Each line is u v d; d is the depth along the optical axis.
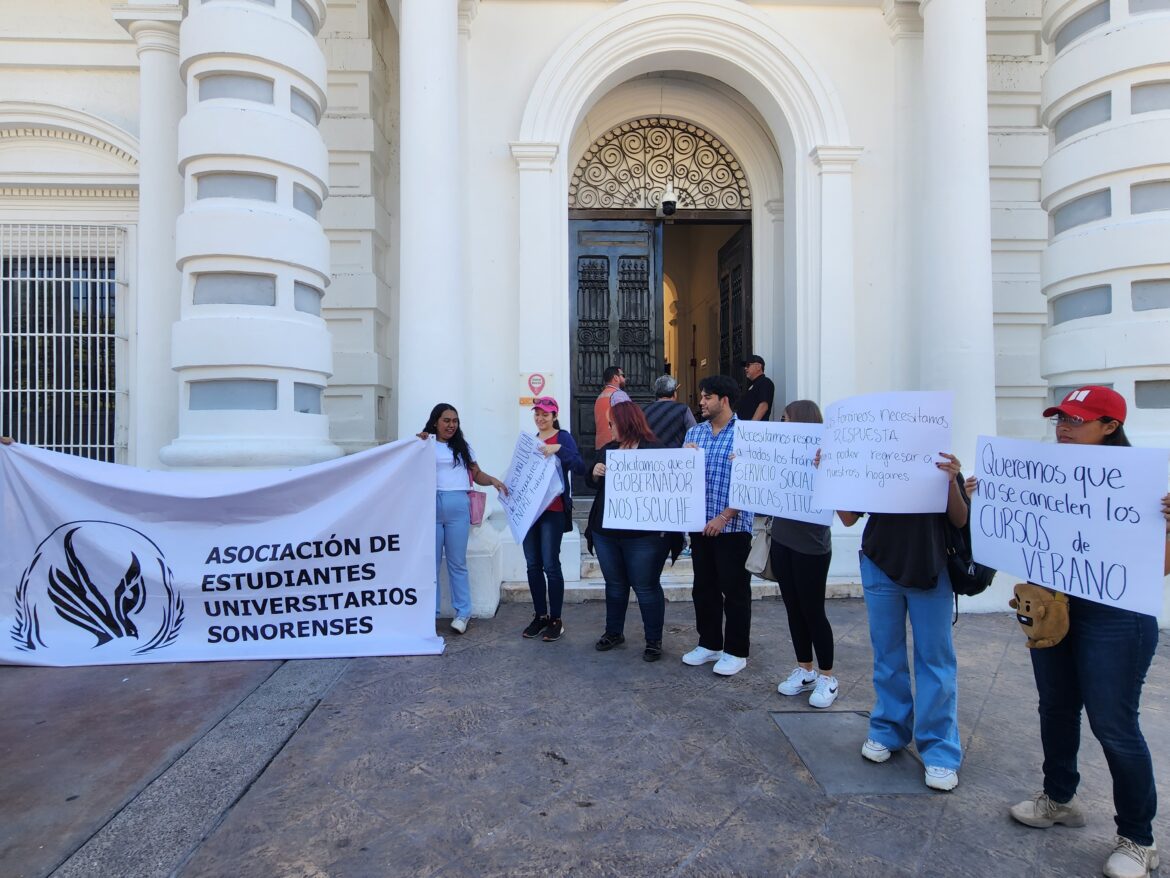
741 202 7.96
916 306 6.68
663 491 4.21
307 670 4.18
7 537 4.32
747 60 6.68
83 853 2.42
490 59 6.54
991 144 7.42
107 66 7.03
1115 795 2.37
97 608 4.36
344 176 7.05
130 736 3.30
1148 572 2.21
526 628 4.96
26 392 6.89
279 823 2.61
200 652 4.35
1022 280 7.43
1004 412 7.44
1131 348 5.24
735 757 3.14
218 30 4.88
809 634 3.82
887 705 3.07
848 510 2.98
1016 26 7.40
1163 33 5.16
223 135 4.86
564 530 4.86
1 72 7.01
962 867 2.37
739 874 2.34
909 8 6.62
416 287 5.60
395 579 4.59
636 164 7.89
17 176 6.98
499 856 2.43
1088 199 5.56
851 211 6.62
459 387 5.75
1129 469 2.28
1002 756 3.17
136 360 6.94
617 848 2.48
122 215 7.11
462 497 4.98
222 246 4.83
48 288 7.01
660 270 7.92
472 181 6.50
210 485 4.43
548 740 3.30
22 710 3.60
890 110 6.78
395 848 2.47
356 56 7.05
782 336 7.68
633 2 6.47
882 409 2.92
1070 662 2.53
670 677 4.12
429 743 3.25
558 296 6.46
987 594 5.64
